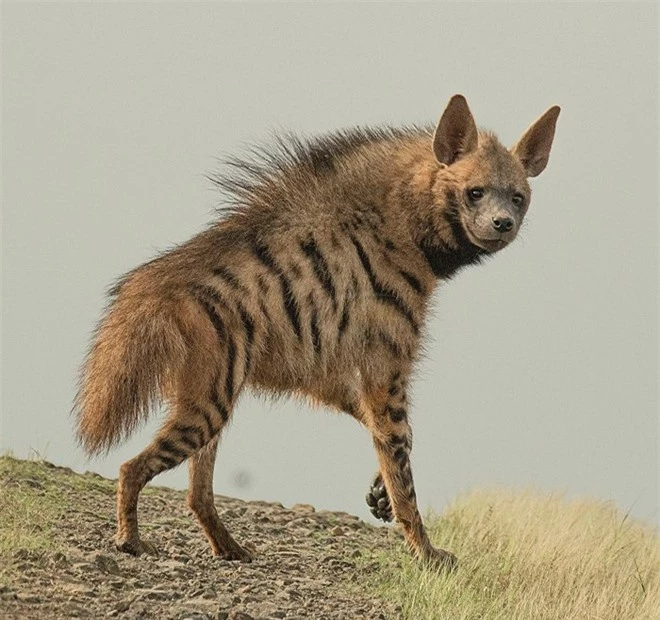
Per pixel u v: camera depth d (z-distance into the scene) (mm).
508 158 25203
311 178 24344
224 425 22531
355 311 24047
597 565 25734
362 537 26578
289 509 28656
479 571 24172
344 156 24906
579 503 31031
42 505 23781
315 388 24438
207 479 23250
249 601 20703
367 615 20984
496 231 24406
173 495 28172
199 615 19312
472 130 25047
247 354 22750
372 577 23156
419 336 24984
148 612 19156
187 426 22125
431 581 22609
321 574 23141
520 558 25266
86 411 22000
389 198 24719
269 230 23578
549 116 26219
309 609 20828
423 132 26266
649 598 24344
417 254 24781
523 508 29766
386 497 26203
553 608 23156
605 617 23266
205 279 22562
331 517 28109
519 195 25125
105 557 20969
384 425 24641
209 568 22422
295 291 23328
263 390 24172
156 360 21875
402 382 24688
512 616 22109
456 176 24766
